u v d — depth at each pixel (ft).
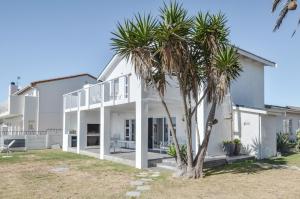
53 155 69.87
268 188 34.37
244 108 61.57
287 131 86.12
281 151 70.59
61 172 46.11
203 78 42.14
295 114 91.40
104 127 61.87
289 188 34.32
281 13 54.08
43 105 99.35
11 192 33.32
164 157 54.34
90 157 65.16
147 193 32.40
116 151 68.90
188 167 40.78
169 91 54.24
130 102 51.72
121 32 37.96
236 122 63.31
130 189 34.30
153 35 37.40
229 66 38.24
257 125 60.08
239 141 60.54
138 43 37.47
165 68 37.55
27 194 32.37
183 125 60.49
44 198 30.76
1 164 55.31
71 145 82.89
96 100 66.95
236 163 53.16
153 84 41.42
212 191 33.12
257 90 73.20
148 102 50.06
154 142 69.36
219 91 38.83
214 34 39.55
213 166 49.90
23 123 97.71
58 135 95.14
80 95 73.67
